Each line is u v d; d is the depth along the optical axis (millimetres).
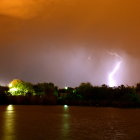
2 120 50594
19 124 45719
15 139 33656
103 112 71312
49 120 51719
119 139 34844
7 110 71812
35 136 35594
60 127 43250
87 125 46000
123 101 96812
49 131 39344
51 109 77875
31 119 52750
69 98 100562
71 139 34312
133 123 49156
